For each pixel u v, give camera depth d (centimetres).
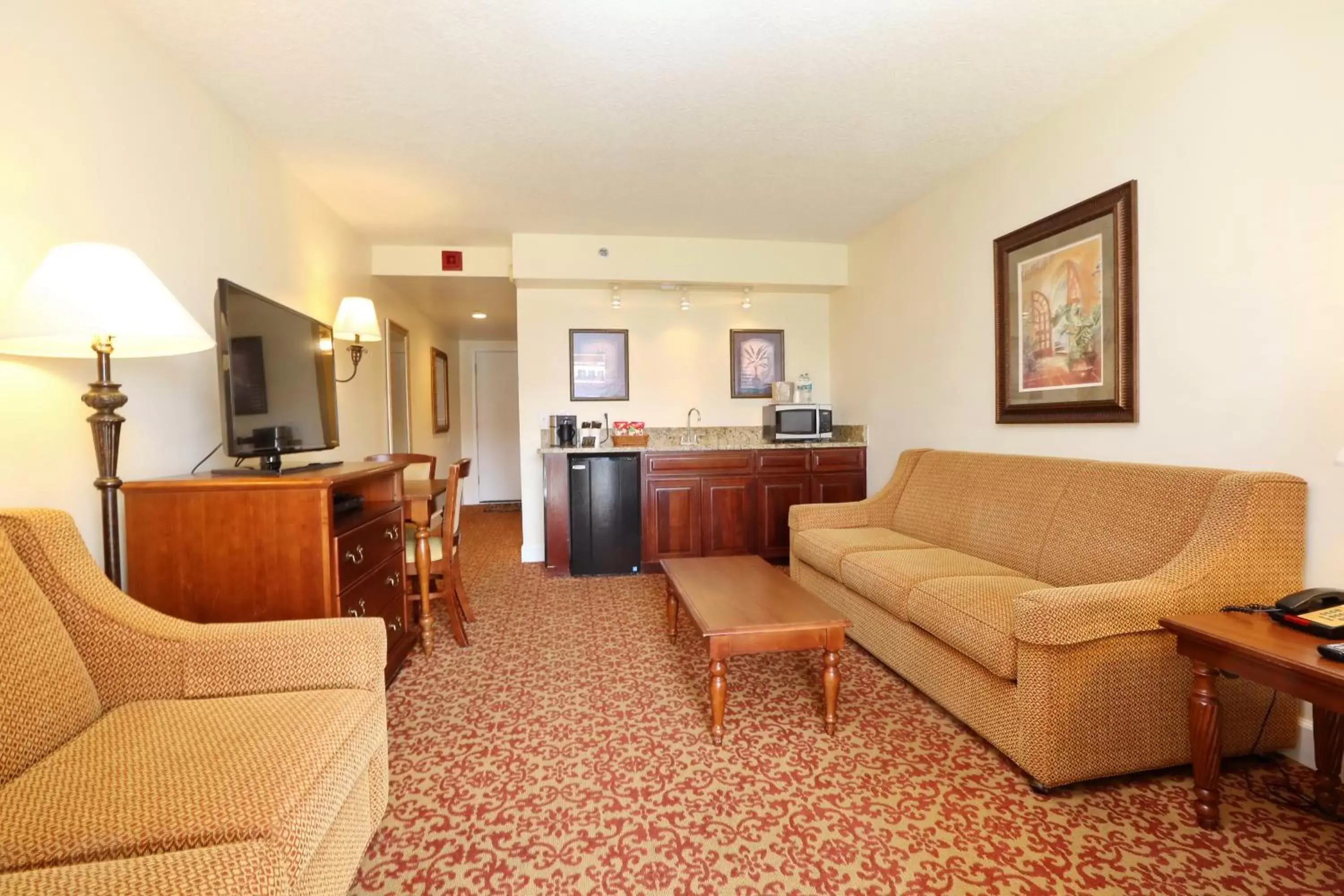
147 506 180
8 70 149
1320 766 160
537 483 461
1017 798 166
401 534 264
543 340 462
